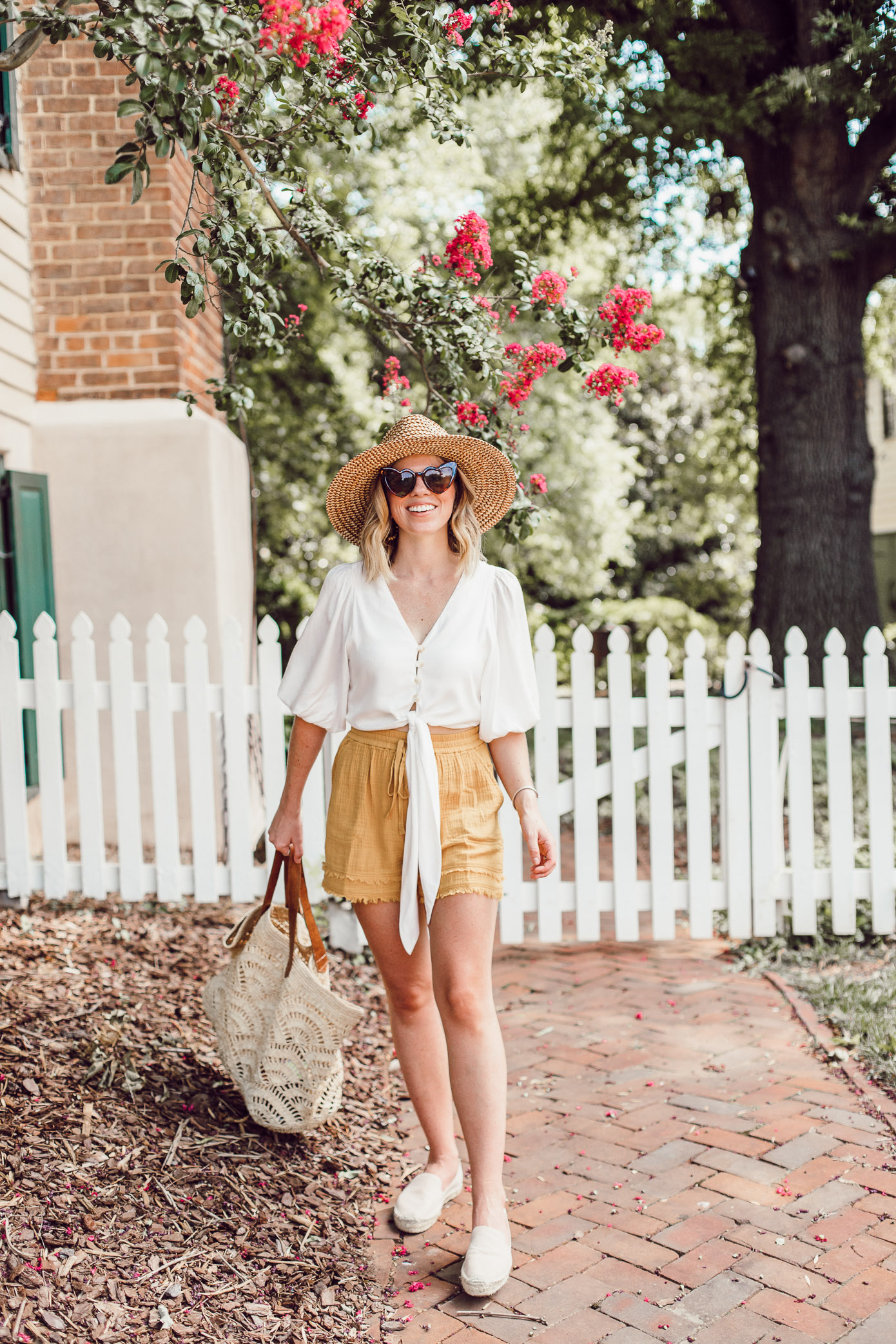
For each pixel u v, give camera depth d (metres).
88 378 6.24
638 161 10.89
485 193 14.04
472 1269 2.43
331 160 12.62
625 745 4.91
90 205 6.16
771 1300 2.40
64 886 5.13
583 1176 2.98
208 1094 3.21
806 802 4.86
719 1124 3.22
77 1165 2.71
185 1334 2.23
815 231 9.13
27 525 5.89
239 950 3.08
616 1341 2.29
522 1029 4.10
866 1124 3.18
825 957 4.73
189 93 2.45
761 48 8.23
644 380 22.48
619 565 23.59
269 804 4.95
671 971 4.73
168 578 6.24
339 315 13.27
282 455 14.68
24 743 5.86
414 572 2.72
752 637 4.85
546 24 6.49
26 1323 2.15
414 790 2.56
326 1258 2.59
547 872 2.69
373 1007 4.32
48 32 2.64
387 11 3.64
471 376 4.34
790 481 9.38
